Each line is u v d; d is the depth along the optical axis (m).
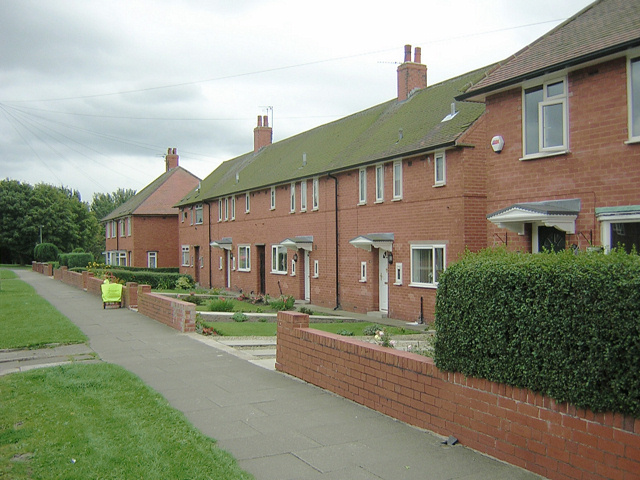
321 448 6.04
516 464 5.42
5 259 77.12
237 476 5.18
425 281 20.06
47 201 75.38
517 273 5.34
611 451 4.56
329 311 24.84
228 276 39.75
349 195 24.81
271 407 7.61
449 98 22.48
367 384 7.58
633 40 10.21
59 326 15.53
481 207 18.42
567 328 4.84
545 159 12.51
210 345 12.79
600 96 11.37
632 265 4.46
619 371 4.44
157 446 5.89
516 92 13.23
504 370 5.49
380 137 24.58
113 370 9.70
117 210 63.41
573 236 11.88
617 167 11.07
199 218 45.28
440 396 6.37
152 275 36.16
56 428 6.47
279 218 31.66
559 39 12.93
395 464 5.56
